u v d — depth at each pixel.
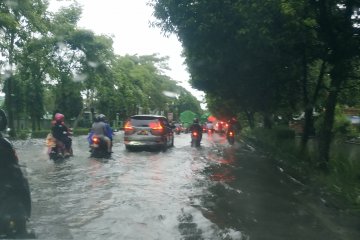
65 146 17.48
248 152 23.48
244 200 10.15
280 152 20.19
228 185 12.15
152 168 15.23
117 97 59.31
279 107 26.25
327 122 13.92
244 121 56.03
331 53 12.98
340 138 26.47
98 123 18.59
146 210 8.72
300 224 8.12
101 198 9.80
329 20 12.05
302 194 11.15
